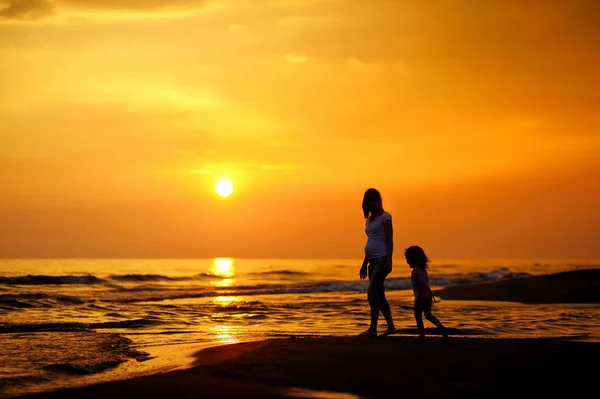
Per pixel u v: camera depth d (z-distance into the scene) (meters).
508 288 25.39
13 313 14.73
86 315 14.75
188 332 11.78
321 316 15.41
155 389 5.70
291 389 5.71
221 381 6.03
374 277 9.58
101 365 7.38
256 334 11.52
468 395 5.52
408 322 13.77
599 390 5.71
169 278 38.16
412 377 6.19
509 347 7.95
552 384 5.93
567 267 79.12
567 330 12.27
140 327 12.60
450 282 39.12
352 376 6.21
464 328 12.12
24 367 7.15
